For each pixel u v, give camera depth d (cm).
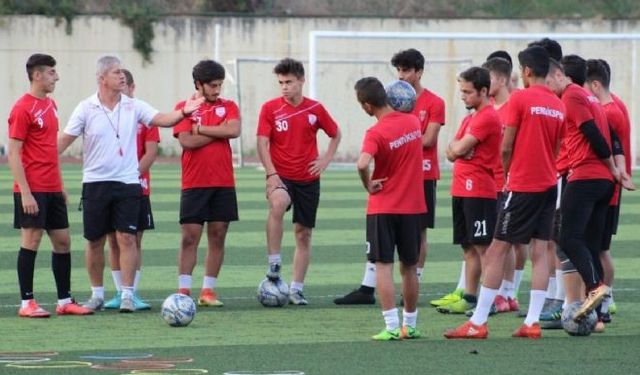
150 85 9194
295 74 2814
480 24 9288
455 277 3281
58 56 9069
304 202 2808
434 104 2872
